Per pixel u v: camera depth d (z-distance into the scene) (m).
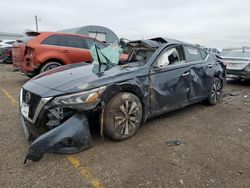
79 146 3.14
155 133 3.96
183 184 2.62
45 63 7.38
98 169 2.87
